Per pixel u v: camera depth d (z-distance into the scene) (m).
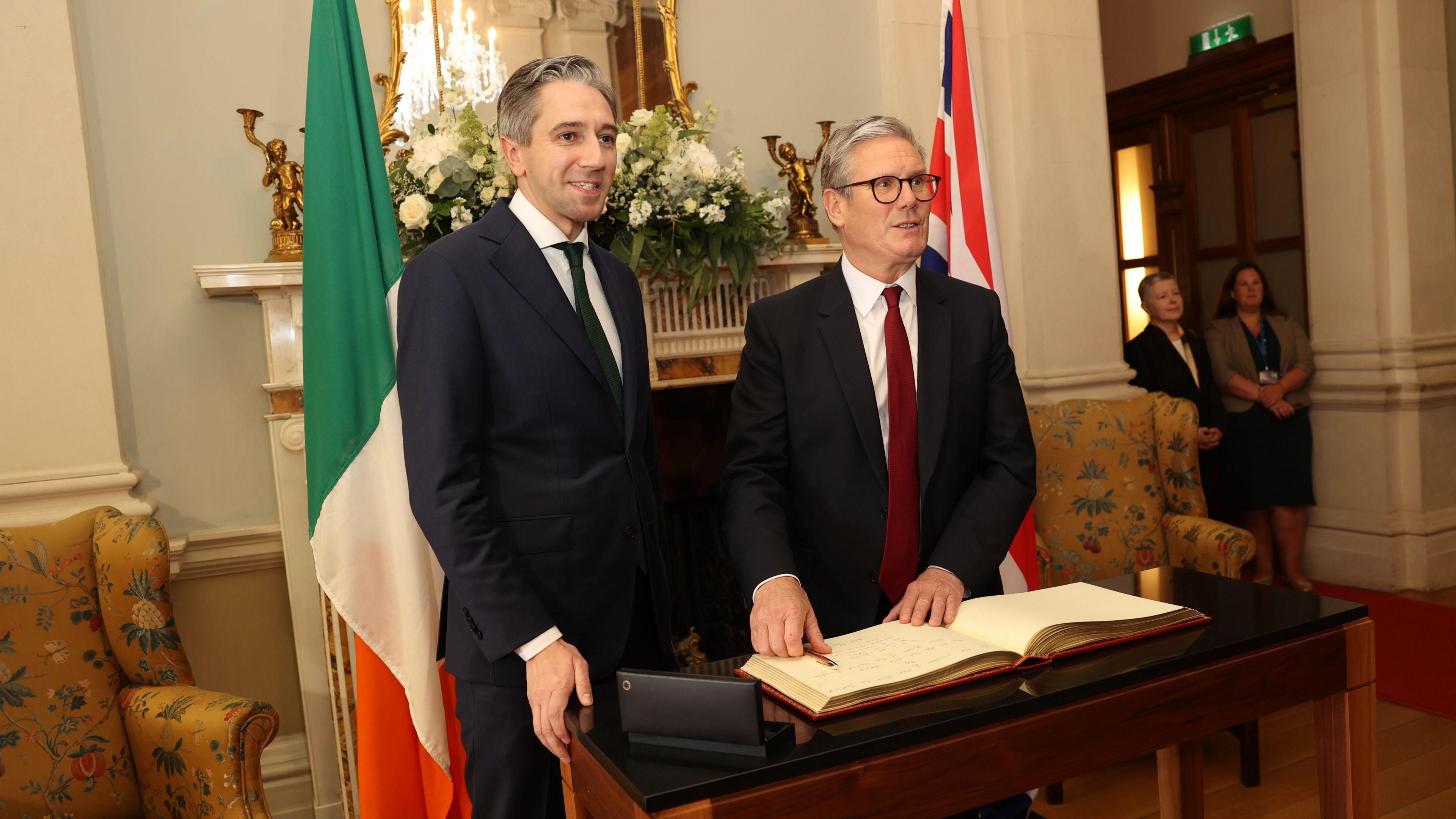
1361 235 4.44
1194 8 5.46
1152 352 4.29
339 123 2.11
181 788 1.82
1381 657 3.52
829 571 1.74
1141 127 5.89
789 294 1.84
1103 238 3.69
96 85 2.53
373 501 2.09
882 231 1.68
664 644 1.69
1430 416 4.38
